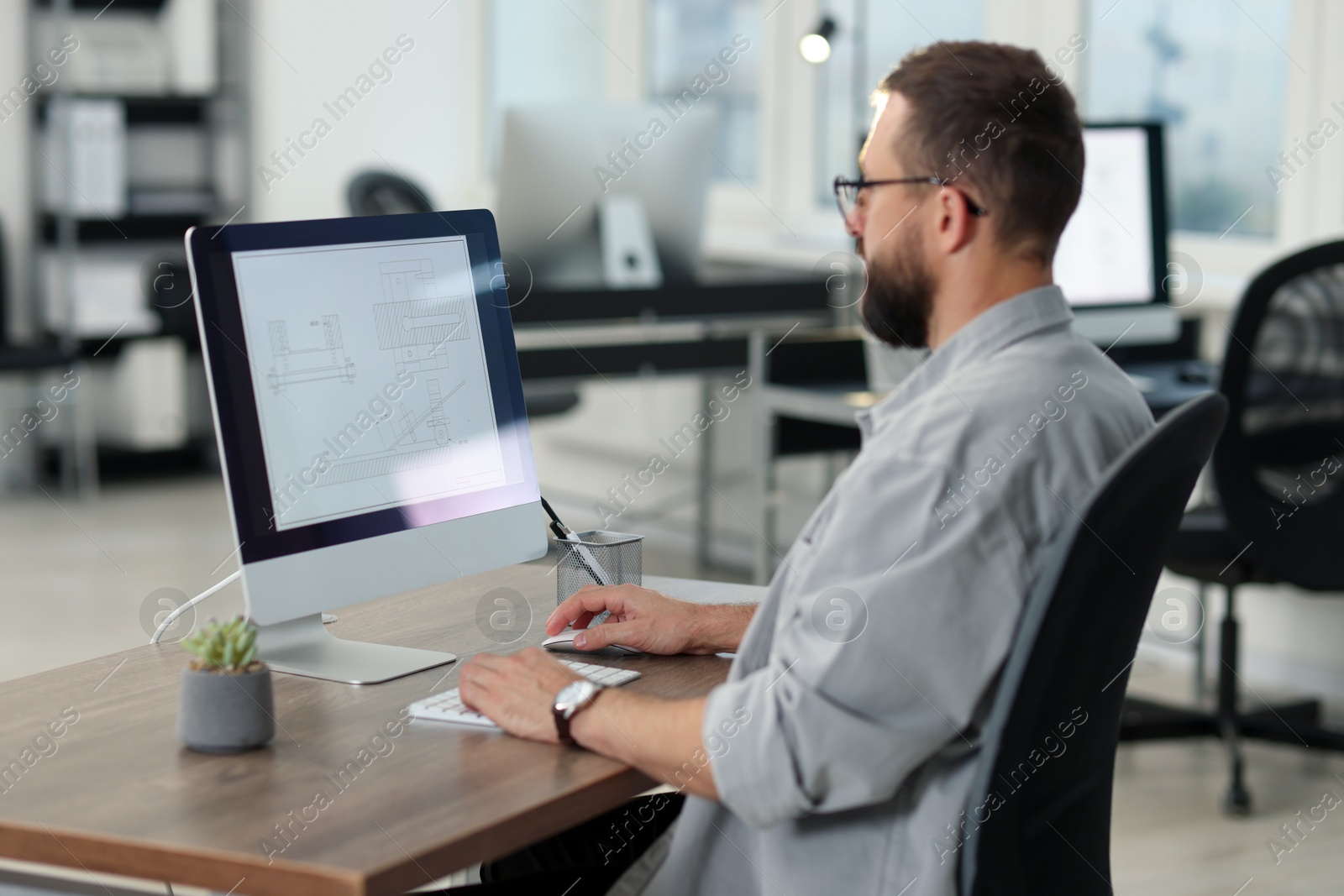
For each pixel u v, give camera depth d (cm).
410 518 148
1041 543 111
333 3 589
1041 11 397
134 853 100
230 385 135
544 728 121
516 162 383
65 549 467
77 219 568
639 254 405
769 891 118
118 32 588
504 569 189
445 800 108
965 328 121
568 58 575
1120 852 250
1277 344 261
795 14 480
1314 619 333
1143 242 322
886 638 108
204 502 548
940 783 113
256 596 135
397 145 607
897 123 122
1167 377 315
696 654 150
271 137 587
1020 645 107
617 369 391
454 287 155
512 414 160
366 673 140
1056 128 120
